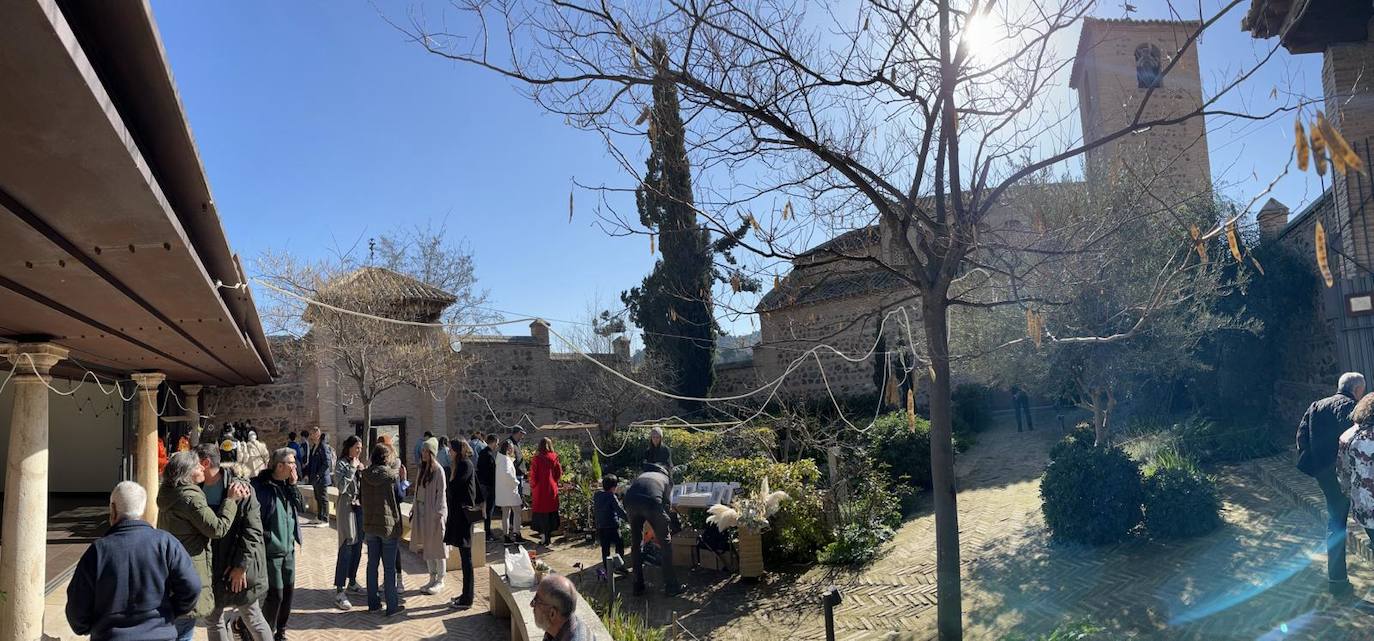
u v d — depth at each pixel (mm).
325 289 19172
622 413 23344
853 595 8672
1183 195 10617
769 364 24641
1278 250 12938
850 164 6164
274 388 20953
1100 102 19531
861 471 11352
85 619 3719
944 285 6180
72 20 2236
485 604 7359
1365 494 5125
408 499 14133
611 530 10008
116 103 2766
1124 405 14719
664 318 23422
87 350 7570
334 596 7605
